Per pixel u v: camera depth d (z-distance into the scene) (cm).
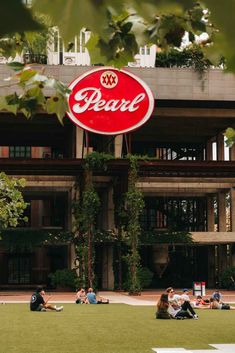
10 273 6456
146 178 5838
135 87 4903
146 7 117
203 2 115
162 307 2470
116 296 4594
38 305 2908
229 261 6103
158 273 6122
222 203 6288
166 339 1752
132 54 254
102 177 5709
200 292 4600
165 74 5516
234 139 635
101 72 4875
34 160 4866
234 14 114
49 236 5278
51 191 5922
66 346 1588
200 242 5584
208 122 6131
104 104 4862
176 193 6438
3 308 3122
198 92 5525
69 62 5350
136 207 4809
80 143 5616
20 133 6406
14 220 3075
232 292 5306
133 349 1533
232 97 5544
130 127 4866
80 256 4894
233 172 5191
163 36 238
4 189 3045
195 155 7162
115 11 118
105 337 1803
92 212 4866
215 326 2150
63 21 119
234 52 129
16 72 305
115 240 5131
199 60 5450
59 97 308
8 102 315
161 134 6606
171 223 6706
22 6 113
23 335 1850
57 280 5172
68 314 2705
